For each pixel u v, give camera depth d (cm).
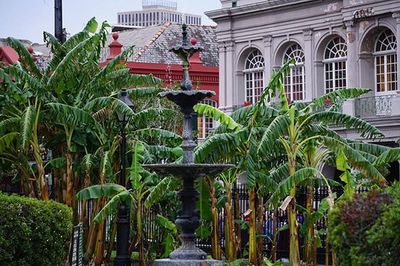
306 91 3697
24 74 2022
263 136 1764
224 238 2280
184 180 1683
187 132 1717
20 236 1423
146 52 4672
